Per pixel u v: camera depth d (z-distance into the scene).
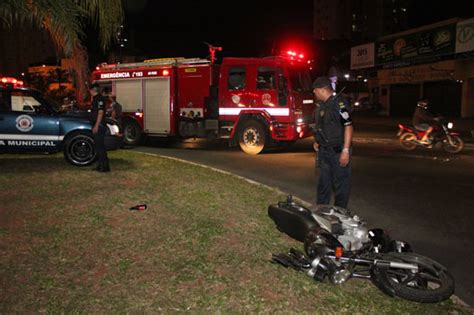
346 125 5.33
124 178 8.57
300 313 3.67
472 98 26.55
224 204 6.84
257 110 12.59
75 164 9.88
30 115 9.79
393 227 6.25
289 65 12.26
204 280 4.17
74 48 5.56
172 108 14.16
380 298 3.98
